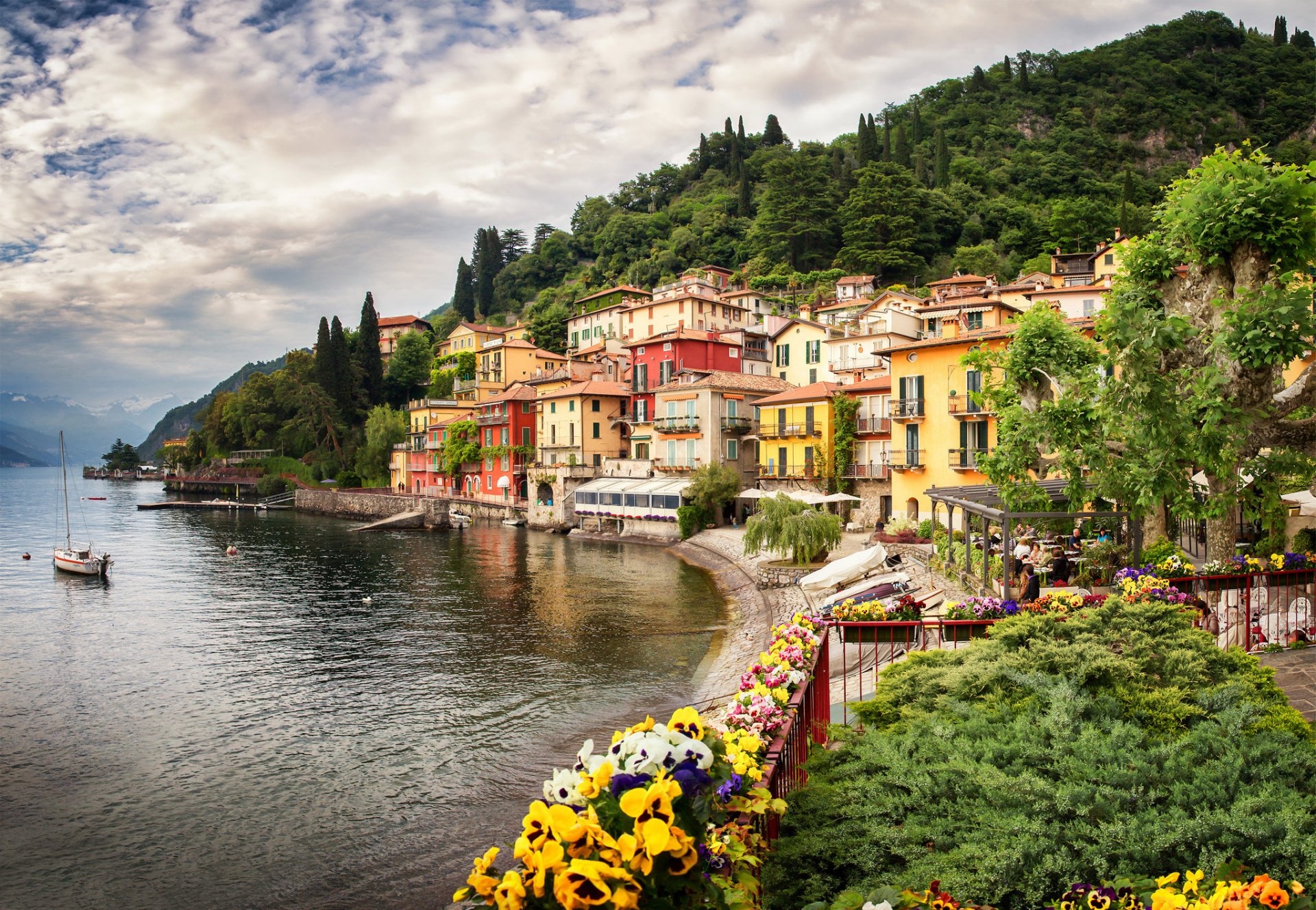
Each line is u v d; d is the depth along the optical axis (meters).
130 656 31.06
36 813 17.48
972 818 5.80
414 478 110.31
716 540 56.59
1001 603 12.23
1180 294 18.11
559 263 180.25
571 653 29.48
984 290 79.75
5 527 91.88
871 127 153.50
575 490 75.56
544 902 2.98
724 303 102.38
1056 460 20.30
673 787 3.00
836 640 20.95
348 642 32.47
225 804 17.69
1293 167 15.12
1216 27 198.12
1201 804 5.61
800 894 5.59
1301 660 13.46
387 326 158.75
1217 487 16.27
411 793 17.95
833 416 56.53
